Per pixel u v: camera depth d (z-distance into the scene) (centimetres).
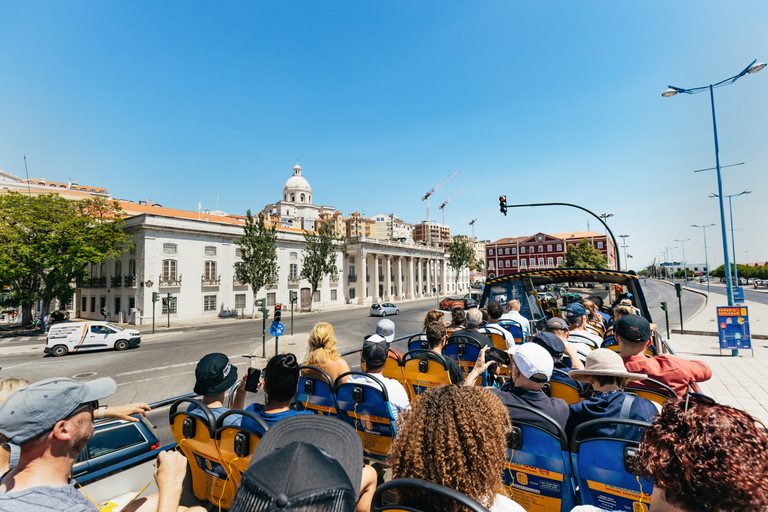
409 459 143
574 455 218
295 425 141
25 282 2892
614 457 204
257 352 1736
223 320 3616
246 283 3791
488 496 137
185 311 3569
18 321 3872
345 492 91
